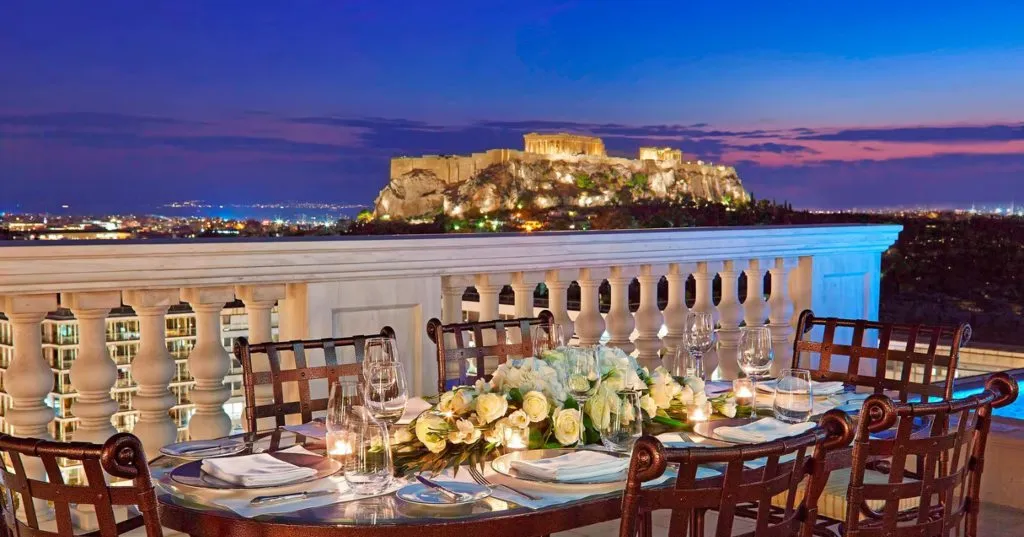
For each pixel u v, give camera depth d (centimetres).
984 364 877
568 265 542
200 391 423
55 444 187
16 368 375
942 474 313
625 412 260
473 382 438
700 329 354
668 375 323
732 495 198
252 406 341
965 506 264
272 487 241
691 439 291
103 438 391
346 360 470
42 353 381
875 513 359
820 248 677
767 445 199
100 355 390
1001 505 503
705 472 250
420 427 273
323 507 226
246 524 216
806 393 296
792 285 691
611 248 555
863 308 729
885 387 421
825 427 217
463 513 221
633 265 578
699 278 611
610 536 448
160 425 409
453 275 512
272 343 353
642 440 186
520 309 541
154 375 404
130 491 186
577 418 278
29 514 194
